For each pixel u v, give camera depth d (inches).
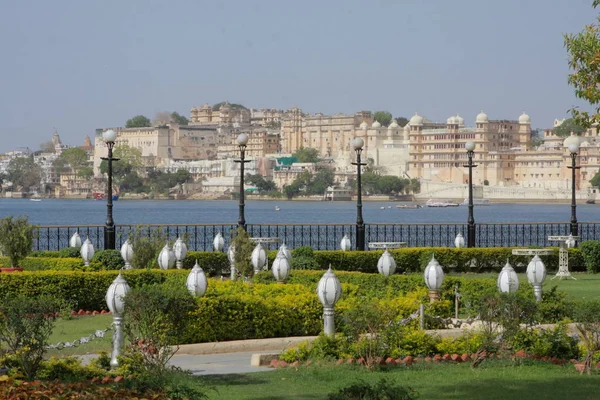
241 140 1706.4
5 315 727.7
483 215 7642.7
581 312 818.2
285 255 1275.8
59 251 1637.6
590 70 1223.5
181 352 899.4
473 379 768.3
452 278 1148.5
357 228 1802.4
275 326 963.3
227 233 3292.3
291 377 779.4
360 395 661.9
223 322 935.7
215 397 695.1
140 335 790.5
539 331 921.5
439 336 893.2
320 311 983.0
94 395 640.4
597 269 1758.1
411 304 1011.9
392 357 840.3
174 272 1226.6
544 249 1662.2
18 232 1408.7
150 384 701.3
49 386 652.1
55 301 826.2
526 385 743.7
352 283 1203.2
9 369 735.7
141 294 762.2
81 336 979.3
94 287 1179.3
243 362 861.8
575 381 763.4
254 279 1245.1
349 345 849.5
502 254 1774.1
